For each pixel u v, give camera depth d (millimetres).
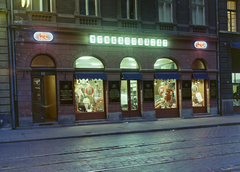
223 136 11016
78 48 15016
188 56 17812
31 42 13945
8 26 13477
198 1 18625
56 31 14375
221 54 18891
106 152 8430
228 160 7180
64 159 7652
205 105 18719
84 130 12969
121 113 15930
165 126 14016
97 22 15484
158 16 17219
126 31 16141
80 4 15297
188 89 17734
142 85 16562
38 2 14336
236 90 19969
